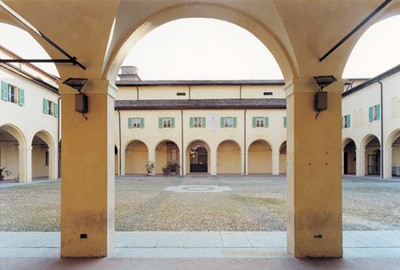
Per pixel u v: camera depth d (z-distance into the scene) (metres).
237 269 4.22
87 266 4.32
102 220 4.72
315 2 4.09
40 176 26.20
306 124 4.74
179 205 10.57
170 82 29.27
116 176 25.58
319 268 4.23
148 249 5.22
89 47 4.48
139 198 12.38
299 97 4.74
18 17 3.14
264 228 7.04
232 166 29.12
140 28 4.85
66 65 4.63
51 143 22.59
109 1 4.05
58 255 4.82
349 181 19.66
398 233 6.34
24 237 6.02
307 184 4.72
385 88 20.94
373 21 4.29
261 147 29.33
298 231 4.73
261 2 4.39
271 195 13.15
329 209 4.71
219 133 26.78
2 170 21.47
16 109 17.95
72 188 4.73
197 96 29.36
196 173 28.58
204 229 6.92
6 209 9.79
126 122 27.00
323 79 4.44
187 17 5.05
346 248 5.23
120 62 4.98
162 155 29.33
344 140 27.08
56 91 22.45
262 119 26.86
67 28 4.30
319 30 4.38
